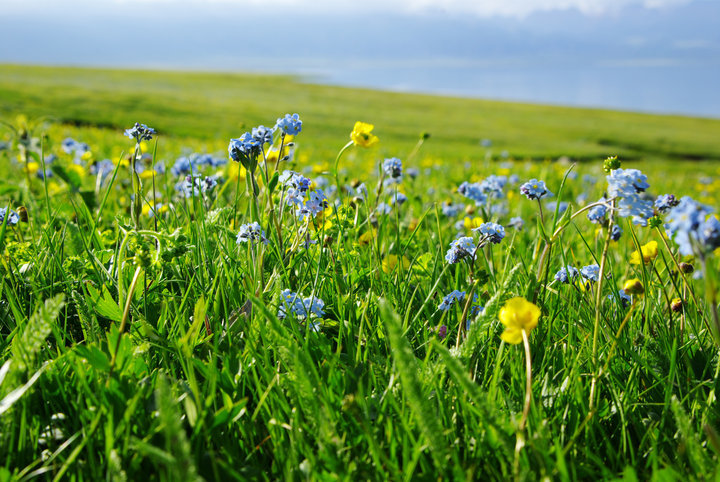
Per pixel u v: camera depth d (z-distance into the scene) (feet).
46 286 7.06
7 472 4.21
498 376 5.70
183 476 3.63
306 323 6.16
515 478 4.31
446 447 4.36
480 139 150.92
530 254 10.32
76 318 7.05
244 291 7.16
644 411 5.78
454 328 6.90
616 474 4.80
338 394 5.44
